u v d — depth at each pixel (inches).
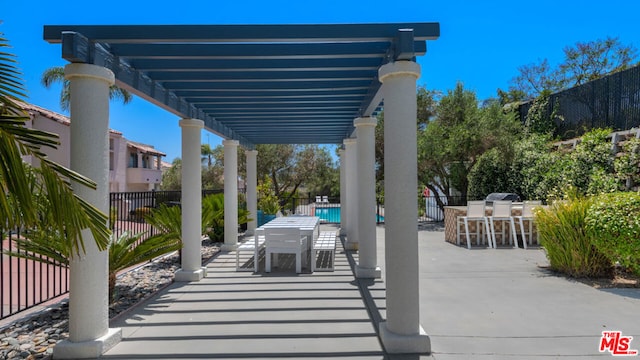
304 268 264.4
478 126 506.6
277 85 202.5
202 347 134.4
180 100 218.2
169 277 244.7
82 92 127.5
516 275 238.7
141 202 398.0
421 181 598.9
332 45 151.6
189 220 231.3
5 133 87.8
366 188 234.7
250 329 150.6
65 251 126.0
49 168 94.3
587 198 257.3
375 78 188.5
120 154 859.4
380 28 134.0
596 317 161.5
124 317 164.9
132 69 162.7
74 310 128.6
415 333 131.3
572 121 511.5
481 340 138.6
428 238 410.6
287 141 429.4
